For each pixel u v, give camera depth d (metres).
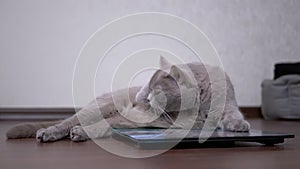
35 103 2.99
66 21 3.03
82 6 3.05
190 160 0.90
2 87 2.94
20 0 2.95
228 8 3.40
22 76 2.97
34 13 2.97
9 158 0.93
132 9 3.17
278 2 3.54
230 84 1.43
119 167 0.80
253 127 2.21
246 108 3.46
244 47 3.46
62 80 3.03
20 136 1.37
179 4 3.28
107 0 3.11
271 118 3.14
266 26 3.52
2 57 2.94
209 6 3.35
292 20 3.59
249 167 0.81
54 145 1.18
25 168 0.79
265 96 3.18
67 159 0.91
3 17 2.93
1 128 1.99
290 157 0.96
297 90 2.97
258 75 3.51
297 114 2.97
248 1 3.45
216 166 0.82
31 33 2.98
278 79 3.09
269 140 1.15
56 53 3.02
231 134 1.16
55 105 3.02
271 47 3.54
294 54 3.59
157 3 3.22
